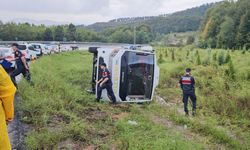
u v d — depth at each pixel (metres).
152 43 113.81
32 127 9.16
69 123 9.82
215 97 17.62
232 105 15.84
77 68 25.03
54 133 8.65
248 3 97.69
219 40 90.50
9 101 4.20
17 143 7.80
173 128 11.54
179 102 17.31
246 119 14.59
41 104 11.03
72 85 17.72
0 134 4.14
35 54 32.38
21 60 13.50
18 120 9.46
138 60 14.80
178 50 58.28
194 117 13.61
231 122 13.93
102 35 117.50
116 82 14.47
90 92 15.88
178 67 28.06
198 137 10.88
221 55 32.03
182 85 13.95
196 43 106.56
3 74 4.17
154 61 15.23
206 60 32.31
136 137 9.40
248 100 16.55
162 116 13.15
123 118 11.48
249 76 22.75
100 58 14.68
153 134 9.88
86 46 76.00
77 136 8.89
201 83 21.64
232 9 111.06
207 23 119.69
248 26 83.38
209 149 9.89
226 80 21.94
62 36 97.81
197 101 17.02
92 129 9.85
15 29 88.31
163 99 17.92
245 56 39.03
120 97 14.55
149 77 15.15
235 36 88.50
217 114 15.12
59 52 46.81
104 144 8.59
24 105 10.58
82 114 11.68
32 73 18.42
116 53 14.46
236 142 10.88
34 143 7.73
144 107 14.54
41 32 93.44
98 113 12.16
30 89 13.03
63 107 11.62
